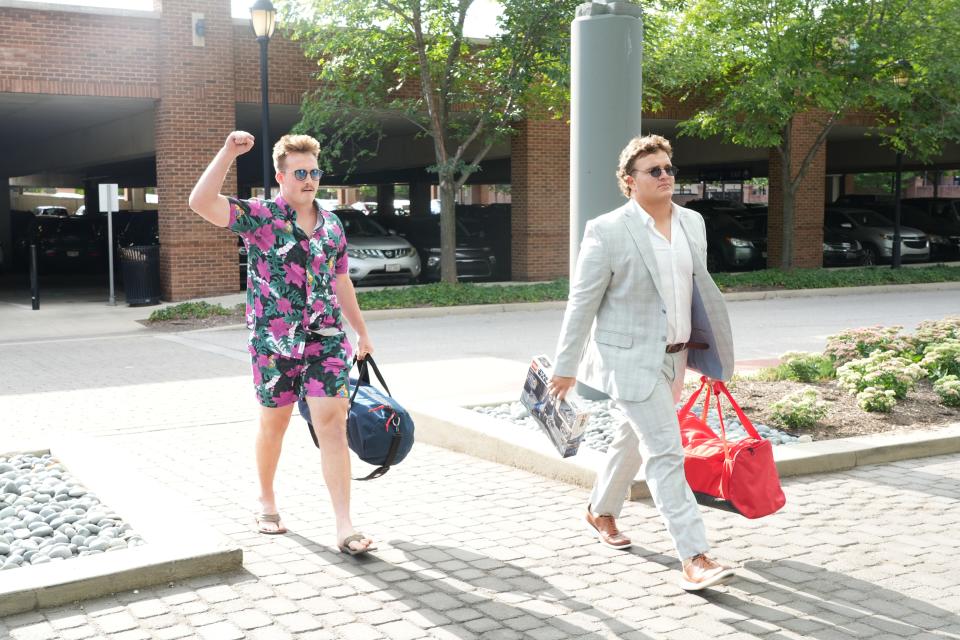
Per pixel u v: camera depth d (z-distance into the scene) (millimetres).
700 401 8055
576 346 4473
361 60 18234
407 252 21500
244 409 8898
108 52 18141
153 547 4527
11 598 4027
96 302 19734
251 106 21234
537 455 6414
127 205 60719
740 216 28375
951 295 20672
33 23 17484
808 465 6336
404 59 18750
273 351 4668
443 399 8281
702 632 3922
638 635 3896
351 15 17484
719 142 31703
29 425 8242
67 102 20547
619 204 8109
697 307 4504
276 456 5102
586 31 8047
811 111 25141
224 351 13047
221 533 5188
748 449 4402
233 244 19297
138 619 4012
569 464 6164
